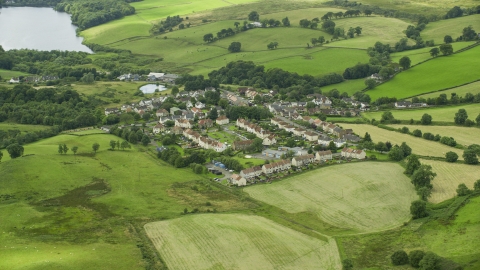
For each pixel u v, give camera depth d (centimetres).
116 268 19262
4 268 18612
